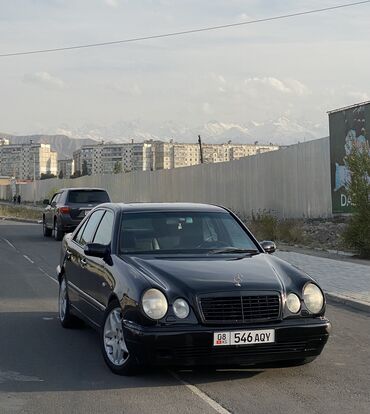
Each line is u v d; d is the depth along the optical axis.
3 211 48.84
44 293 11.80
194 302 6.00
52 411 5.45
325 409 5.52
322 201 25.59
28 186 84.50
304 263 15.20
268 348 6.08
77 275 8.21
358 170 16.98
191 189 37.59
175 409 5.48
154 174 42.81
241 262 6.84
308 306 6.35
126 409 5.48
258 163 30.42
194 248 7.36
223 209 8.20
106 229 7.82
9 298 11.26
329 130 24.95
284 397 5.82
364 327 9.03
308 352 6.30
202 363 5.97
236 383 6.21
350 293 11.22
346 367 6.87
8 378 6.41
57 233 23.89
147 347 5.91
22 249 20.70
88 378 6.39
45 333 8.50
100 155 161.62
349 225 17.02
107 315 6.72
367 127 22.61
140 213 7.72
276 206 29.02
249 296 6.09
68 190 24.00
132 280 6.33
